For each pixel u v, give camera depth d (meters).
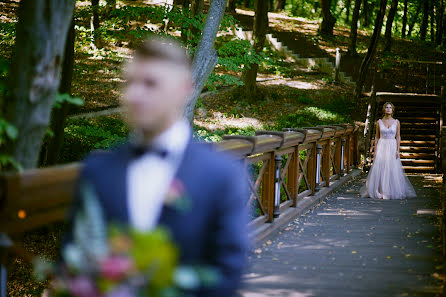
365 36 31.55
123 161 1.56
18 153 3.23
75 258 1.47
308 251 5.58
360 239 6.14
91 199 1.53
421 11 37.91
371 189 9.62
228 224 1.51
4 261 2.77
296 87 20.45
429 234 6.38
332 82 21.42
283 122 16.86
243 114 17.61
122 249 1.42
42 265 1.67
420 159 14.59
